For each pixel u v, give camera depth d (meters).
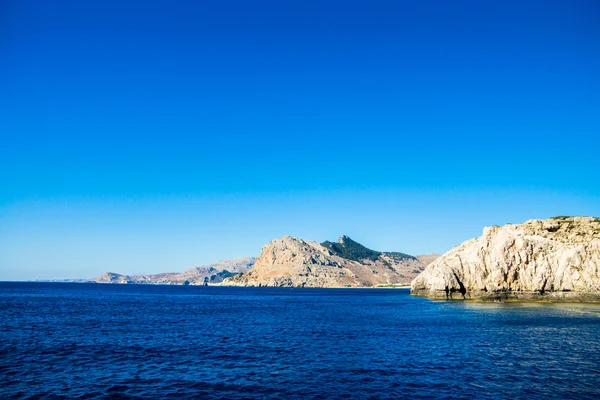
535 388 30.02
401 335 54.75
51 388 29.53
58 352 41.56
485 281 117.38
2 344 44.91
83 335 52.81
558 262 107.56
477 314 82.38
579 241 109.69
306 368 36.03
